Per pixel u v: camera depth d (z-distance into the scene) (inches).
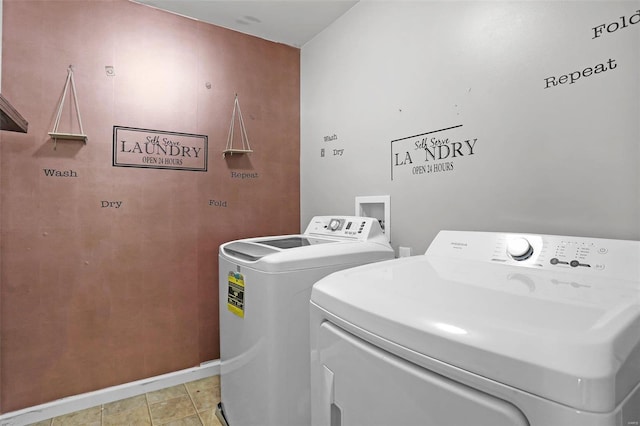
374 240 65.7
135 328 79.6
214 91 88.9
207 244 88.3
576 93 42.7
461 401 20.8
